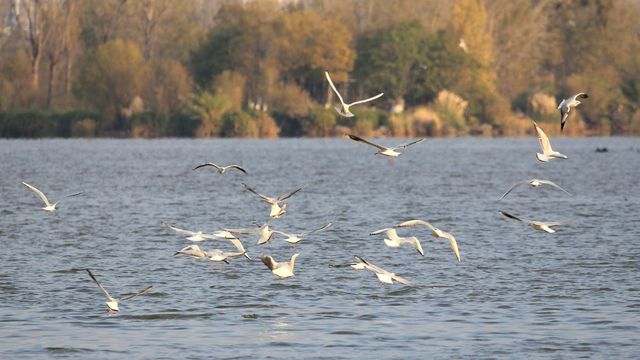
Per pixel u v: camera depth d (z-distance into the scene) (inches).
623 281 1068.5
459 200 1995.6
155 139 4495.6
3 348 802.2
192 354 784.9
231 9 5029.5
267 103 4697.3
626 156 3444.9
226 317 906.1
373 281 1064.2
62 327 869.8
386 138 4480.8
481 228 1521.9
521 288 1030.4
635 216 1681.8
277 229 1528.1
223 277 1089.4
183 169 2861.7
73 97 4904.0
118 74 4483.3
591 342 816.9
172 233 1462.8
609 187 2310.5
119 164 3048.7
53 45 4867.1
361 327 866.1
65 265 1174.3
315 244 1344.7
